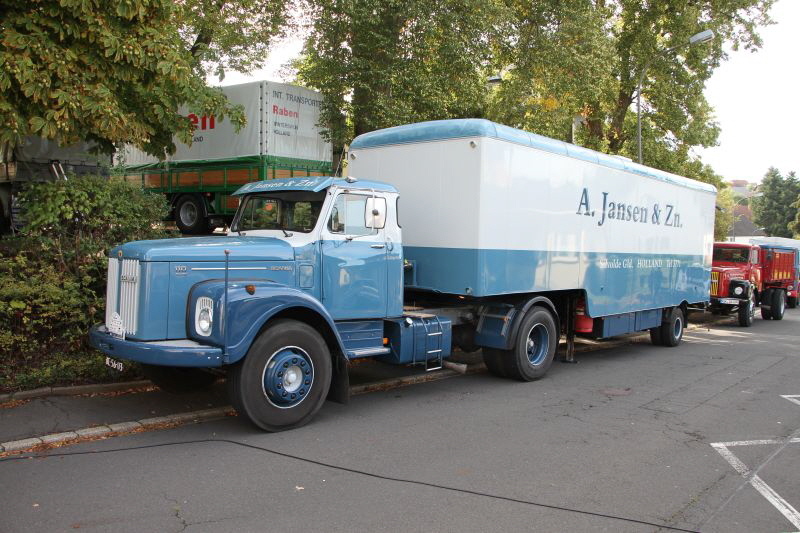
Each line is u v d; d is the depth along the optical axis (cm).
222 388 740
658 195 1205
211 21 1197
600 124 2572
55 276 730
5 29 650
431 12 1389
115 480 464
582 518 422
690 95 2427
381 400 750
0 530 379
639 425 662
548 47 1738
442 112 1510
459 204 778
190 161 1638
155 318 566
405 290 834
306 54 1672
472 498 451
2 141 705
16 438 540
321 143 1625
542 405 741
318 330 654
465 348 902
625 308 1104
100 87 691
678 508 445
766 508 450
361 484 472
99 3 679
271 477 480
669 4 2342
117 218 821
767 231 7894
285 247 638
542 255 876
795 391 862
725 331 1681
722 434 638
